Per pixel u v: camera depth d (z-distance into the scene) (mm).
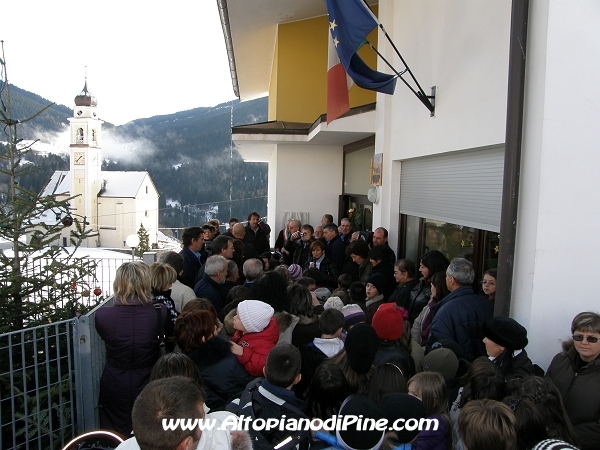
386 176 7215
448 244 5340
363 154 9562
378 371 2436
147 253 8031
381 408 1895
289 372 2271
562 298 3291
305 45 11812
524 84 3381
